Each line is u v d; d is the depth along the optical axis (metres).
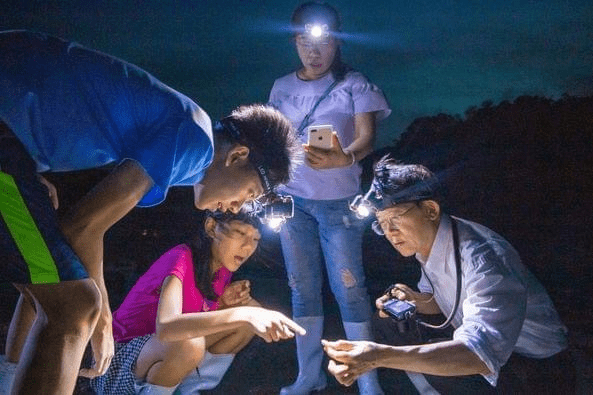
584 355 5.13
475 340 3.57
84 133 2.88
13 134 2.81
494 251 3.79
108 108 2.91
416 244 3.96
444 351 3.57
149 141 2.89
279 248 7.49
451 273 3.90
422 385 4.01
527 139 10.12
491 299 3.65
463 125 10.79
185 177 3.03
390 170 3.95
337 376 3.64
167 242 7.86
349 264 4.76
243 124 3.30
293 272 4.83
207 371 4.46
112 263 7.29
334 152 4.62
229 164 3.24
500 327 3.61
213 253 4.29
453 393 3.95
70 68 2.87
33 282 2.66
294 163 3.46
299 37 4.96
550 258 7.67
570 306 6.37
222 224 4.22
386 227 3.99
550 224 8.48
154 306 4.17
